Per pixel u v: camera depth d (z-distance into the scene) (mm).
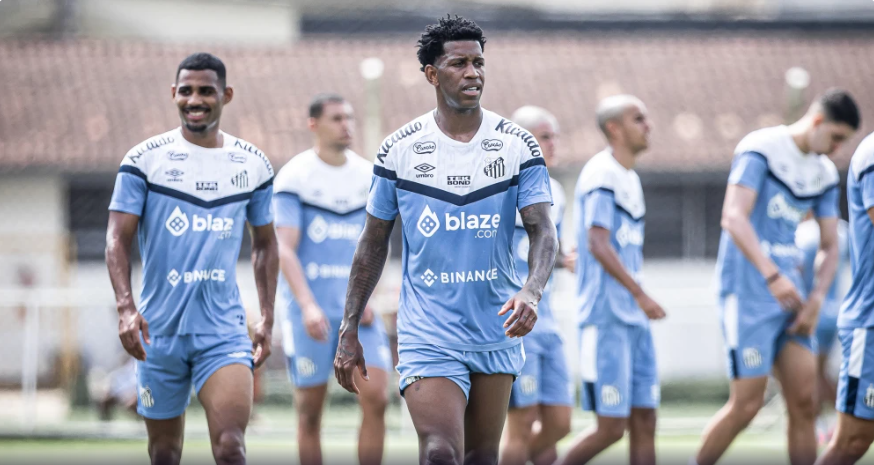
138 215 19578
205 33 73062
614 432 24344
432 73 16844
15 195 55812
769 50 67312
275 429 37250
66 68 64750
